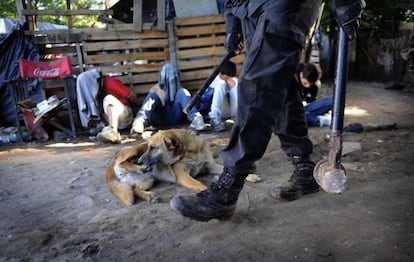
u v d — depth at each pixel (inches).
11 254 79.7
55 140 204.1
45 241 84.9
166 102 224.1
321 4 75.9
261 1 71.1
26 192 120.0
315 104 204.2
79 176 134.3
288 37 68.7
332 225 83.1
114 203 106.7
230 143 77.2
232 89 223.0
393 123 197.3
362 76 460.1
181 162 123.4
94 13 240.1
